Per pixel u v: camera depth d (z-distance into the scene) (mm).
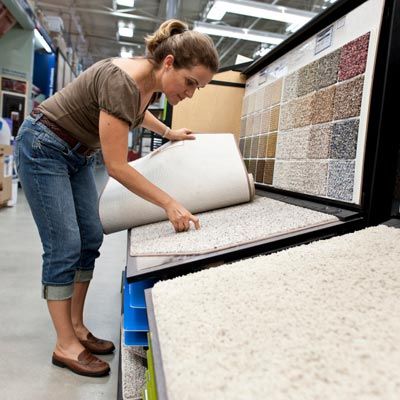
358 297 540
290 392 356
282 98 1486
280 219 1040
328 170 1131
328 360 402
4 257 2600
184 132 1441
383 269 624
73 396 1187
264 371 392
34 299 1915
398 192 960
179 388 384
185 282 659
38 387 1219
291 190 1365
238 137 2047
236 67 2000
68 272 1276
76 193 1406
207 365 412
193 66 1021
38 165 1188
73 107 1162
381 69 934
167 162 1330
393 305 513
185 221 1057
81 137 1226
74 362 1306
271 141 1574
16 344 1478
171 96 1116
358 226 943
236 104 2037
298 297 554
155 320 551
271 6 4934
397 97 930
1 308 1792
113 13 7430
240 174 1347
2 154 4250
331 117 1125
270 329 473
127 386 1000
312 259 700
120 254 2945
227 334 470
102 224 1329
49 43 7086
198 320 515
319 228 901
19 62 6246
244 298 567
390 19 910
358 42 1009
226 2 4770
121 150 1046
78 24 8672
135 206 1303
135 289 854
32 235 3275
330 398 345
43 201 1211
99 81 1059
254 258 747
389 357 402
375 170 940
